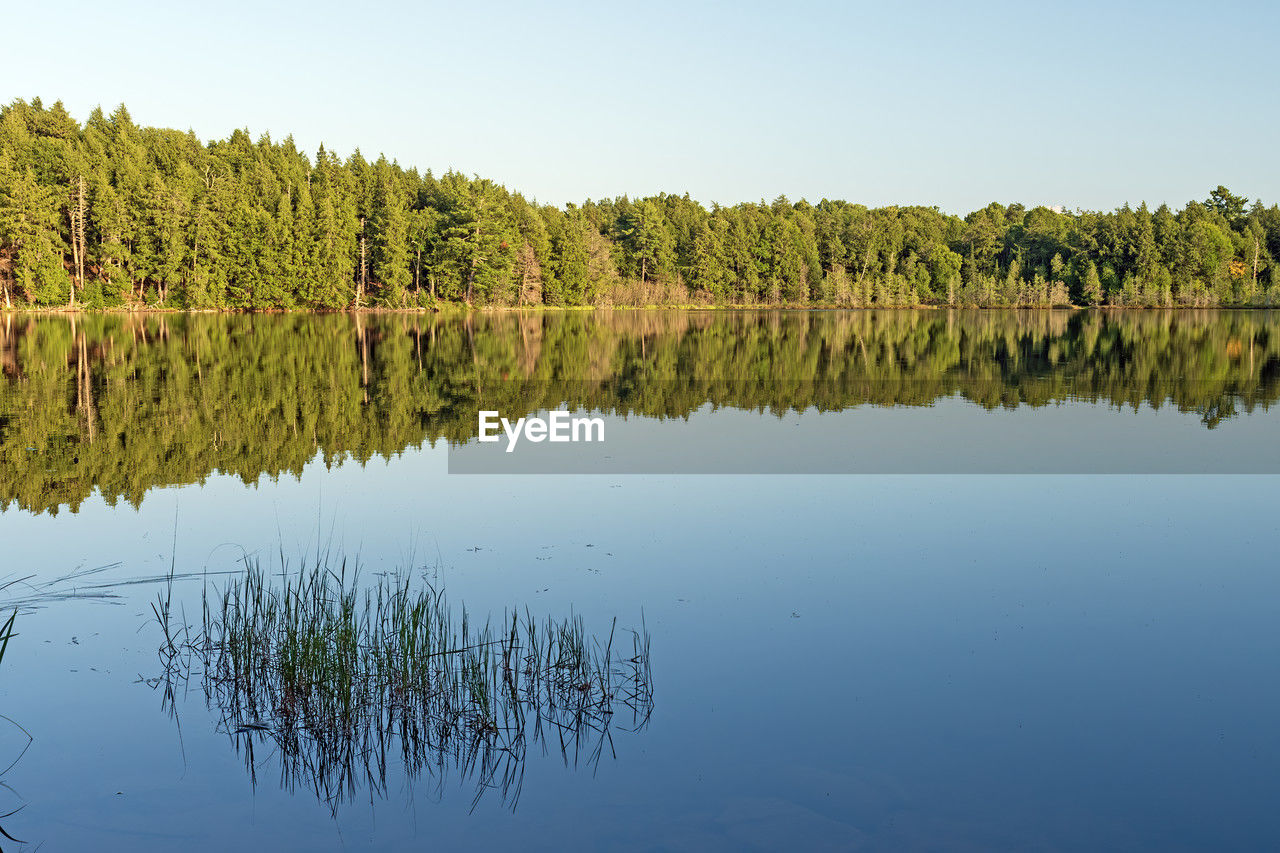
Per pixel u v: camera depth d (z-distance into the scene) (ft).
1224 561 32.32
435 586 29.96
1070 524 37.22
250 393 81.20
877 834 17.10
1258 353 123.85
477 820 17.81
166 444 56.39
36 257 223.71
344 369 104.73
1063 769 19.11
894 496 42.16
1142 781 18.70
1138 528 36.58
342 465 49.98
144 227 243.81
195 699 22.81
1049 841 16.84
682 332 184.44
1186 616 27.17
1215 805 17.90
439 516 38.93
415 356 124.26
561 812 17.93
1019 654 24.53
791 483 44.73
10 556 33.47
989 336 168.45
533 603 28.32
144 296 250.78
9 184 221.46
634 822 17.58
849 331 187.52
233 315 239.71
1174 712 21.42
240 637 24.85
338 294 269.03
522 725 21.30
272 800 18.62
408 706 22.03
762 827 17.33
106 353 120.88
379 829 17.53
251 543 35.04
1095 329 190.49
